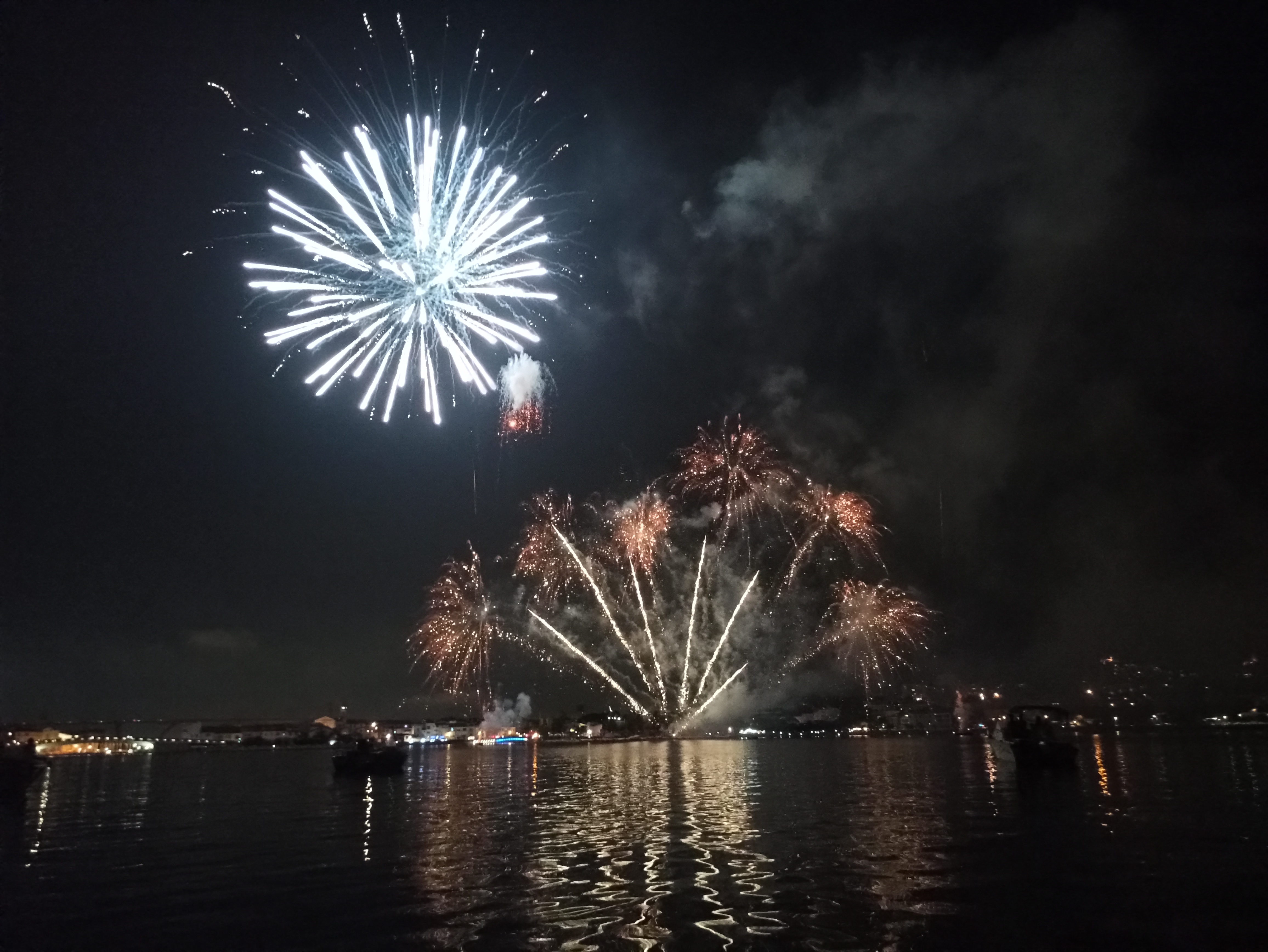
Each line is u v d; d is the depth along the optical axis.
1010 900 15.62
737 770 55.69
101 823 31.56
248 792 46.19
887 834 24.09
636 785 44.91
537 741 138.00
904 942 13.07
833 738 137.12
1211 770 46.09
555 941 13.31
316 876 19.45
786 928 13.85
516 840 24.42
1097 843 21.77
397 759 60.72
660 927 13.97
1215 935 13.38
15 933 15.11
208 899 17.30
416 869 20.03
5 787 44.66
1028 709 64.25
